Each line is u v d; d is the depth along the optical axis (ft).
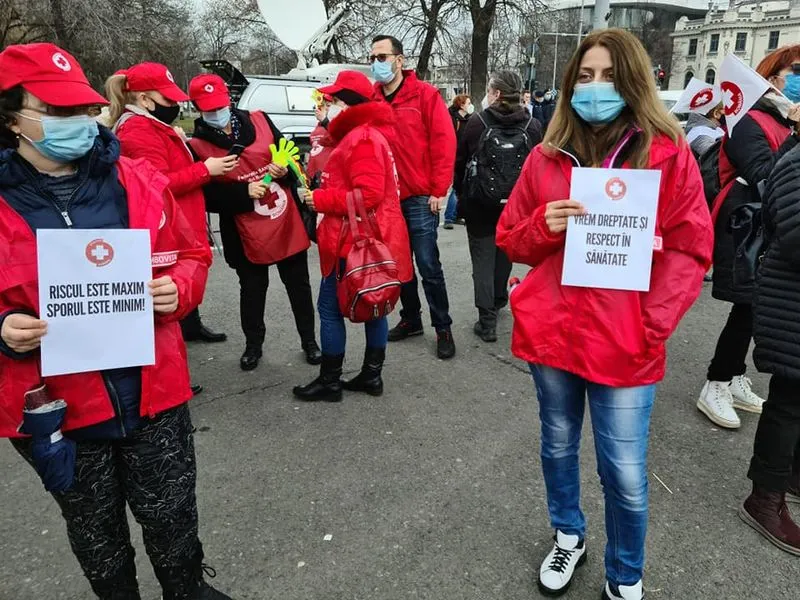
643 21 219.41
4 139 5.01
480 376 13.33
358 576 7.54
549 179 6.35
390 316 17.46
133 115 10.91
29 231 4.99
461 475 9.64
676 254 5.99
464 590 7.30
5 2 63.05
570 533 7.33
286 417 11.53
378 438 10.75
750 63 244.22
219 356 14.48
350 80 10.72
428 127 13.39
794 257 7.05
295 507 8.87
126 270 5.20
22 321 4.82
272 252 12.82
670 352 14.60
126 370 5.52
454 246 25.94
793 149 7.22
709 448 10.41
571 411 6.84
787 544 7.92
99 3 65.82
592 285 6.04
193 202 11.50
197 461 10.07
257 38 128.26
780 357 7.50
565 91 6.25
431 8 70.03
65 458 5.09
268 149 12.58
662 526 8.43
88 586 7.45
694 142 16.28
